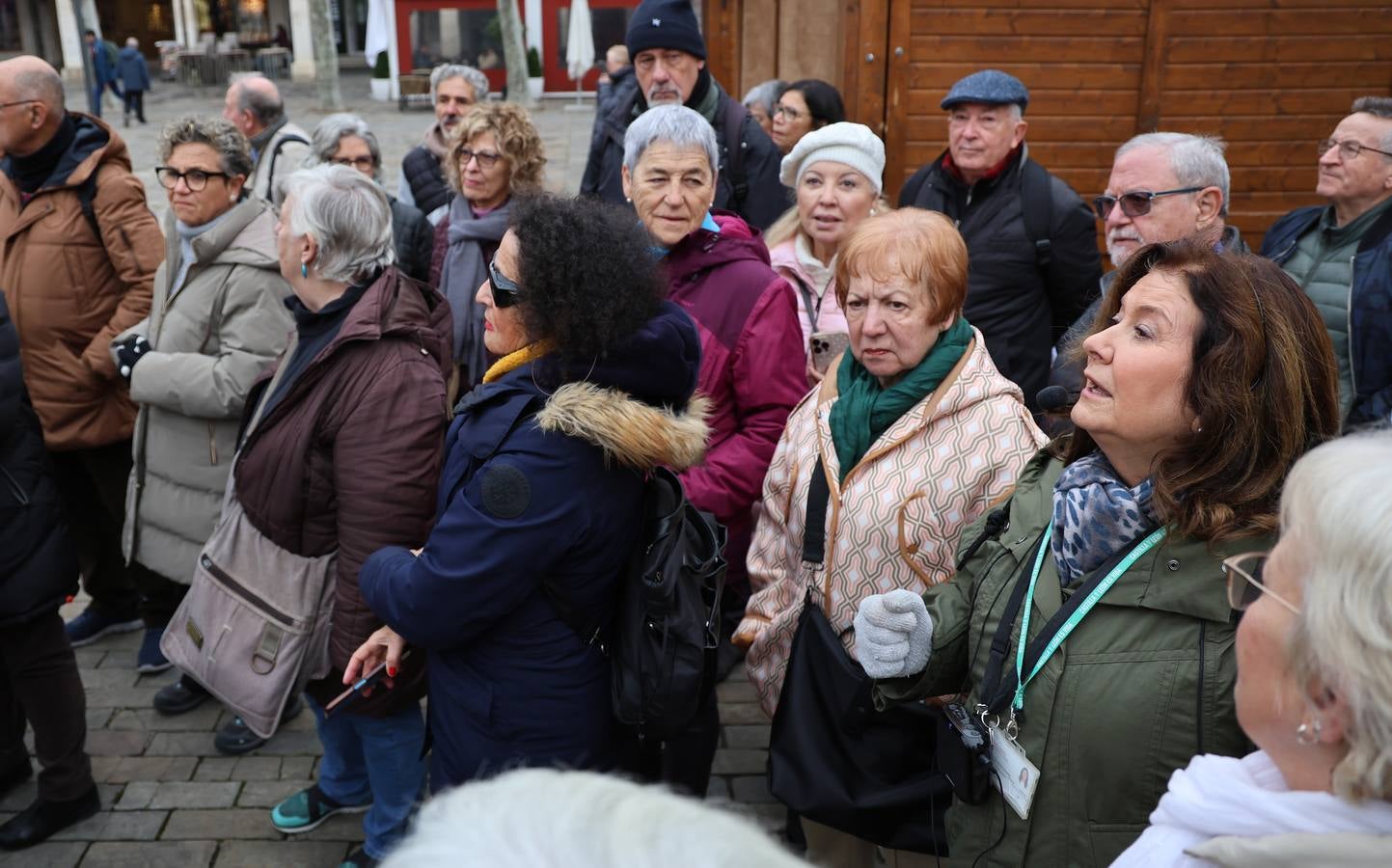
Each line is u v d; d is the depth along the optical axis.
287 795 3.09
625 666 1.88
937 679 1.69
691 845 0.62
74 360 3.58
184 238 3.11
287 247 2.39
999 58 5.18
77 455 3.75
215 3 34.94
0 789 3.06
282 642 2.37
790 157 3.22
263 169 4.98
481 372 3.68
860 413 2.14
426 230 4.14
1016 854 1.47
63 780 2.87
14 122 3.42
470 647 1.91
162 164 2.99
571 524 1.77
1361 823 0.87
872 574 2.06
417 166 5.32
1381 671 0.83
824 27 5.93
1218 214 2.82
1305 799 0.91
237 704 2.38
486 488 1.76
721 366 2.65
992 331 3.66
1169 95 5.24
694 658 1.87
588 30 23.31
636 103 4.30
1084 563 1.45
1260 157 5.34
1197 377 1.36
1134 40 5.18
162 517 3.13
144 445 3.15
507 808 0.65
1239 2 5.14
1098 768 1.38
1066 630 1.42
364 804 2.98
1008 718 1.48
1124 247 2.87
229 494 2.46
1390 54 5.24
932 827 1.89
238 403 2.96
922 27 5.14
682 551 1.87
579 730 1.92
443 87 5.21
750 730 3.44
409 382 2.33
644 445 1.72
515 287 1.79
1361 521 0.86
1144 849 1.04
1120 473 1.48
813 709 2.04
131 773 3.18
